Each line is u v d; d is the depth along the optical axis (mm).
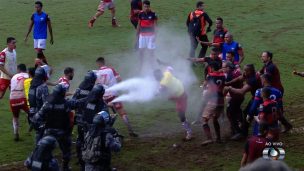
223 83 19062
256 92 17766
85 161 15102
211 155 18578
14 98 19625
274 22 37219
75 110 17469
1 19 39250
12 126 21703
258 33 34562
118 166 17984
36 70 18250
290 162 17656
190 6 41812
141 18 28000
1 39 33906
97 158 14844
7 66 22750
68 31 35594
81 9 41812
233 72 19922
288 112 22297
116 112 22266
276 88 19109
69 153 17344
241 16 38719
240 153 18594
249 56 29922
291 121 21219
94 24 37375
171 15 39312
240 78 19531
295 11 40125
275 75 19344
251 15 39031
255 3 42562
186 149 19141
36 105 18031
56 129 16734
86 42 33062
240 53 24094
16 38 34219
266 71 19391
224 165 17766
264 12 39875
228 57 22219
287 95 24281
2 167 17984
